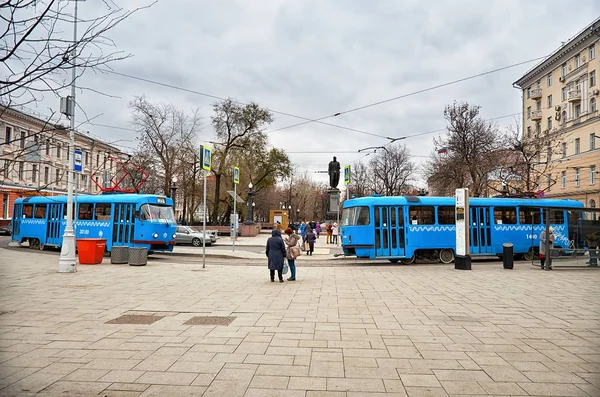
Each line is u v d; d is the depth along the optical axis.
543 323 7.81
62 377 4.98
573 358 5.76
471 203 21.44
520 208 22.17
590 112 49.62
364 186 70.31
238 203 57.59
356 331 7.20
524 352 6.03
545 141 42.88
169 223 22.89
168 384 4.78
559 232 22.55
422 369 5.32
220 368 5.33
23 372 5.14
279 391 4.60
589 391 4.61
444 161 42.12
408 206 20.61
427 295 10.93
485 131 39.22
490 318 8.22
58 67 4.45
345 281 13.73
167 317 8.22
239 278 14.39
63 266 15.09
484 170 38.19
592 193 49.09
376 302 9.91
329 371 5.24
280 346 6.30
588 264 17.91
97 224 23.22
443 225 20.86
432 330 7.28
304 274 15.91
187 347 6.22
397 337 6.82
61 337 6.73
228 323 7.74
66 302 9.70
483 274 15.83
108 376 5.02
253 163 51.75
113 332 7.05
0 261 18.98
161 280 13.61
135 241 22.16
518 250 21.94
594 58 49.06
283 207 87.75
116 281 13.23
